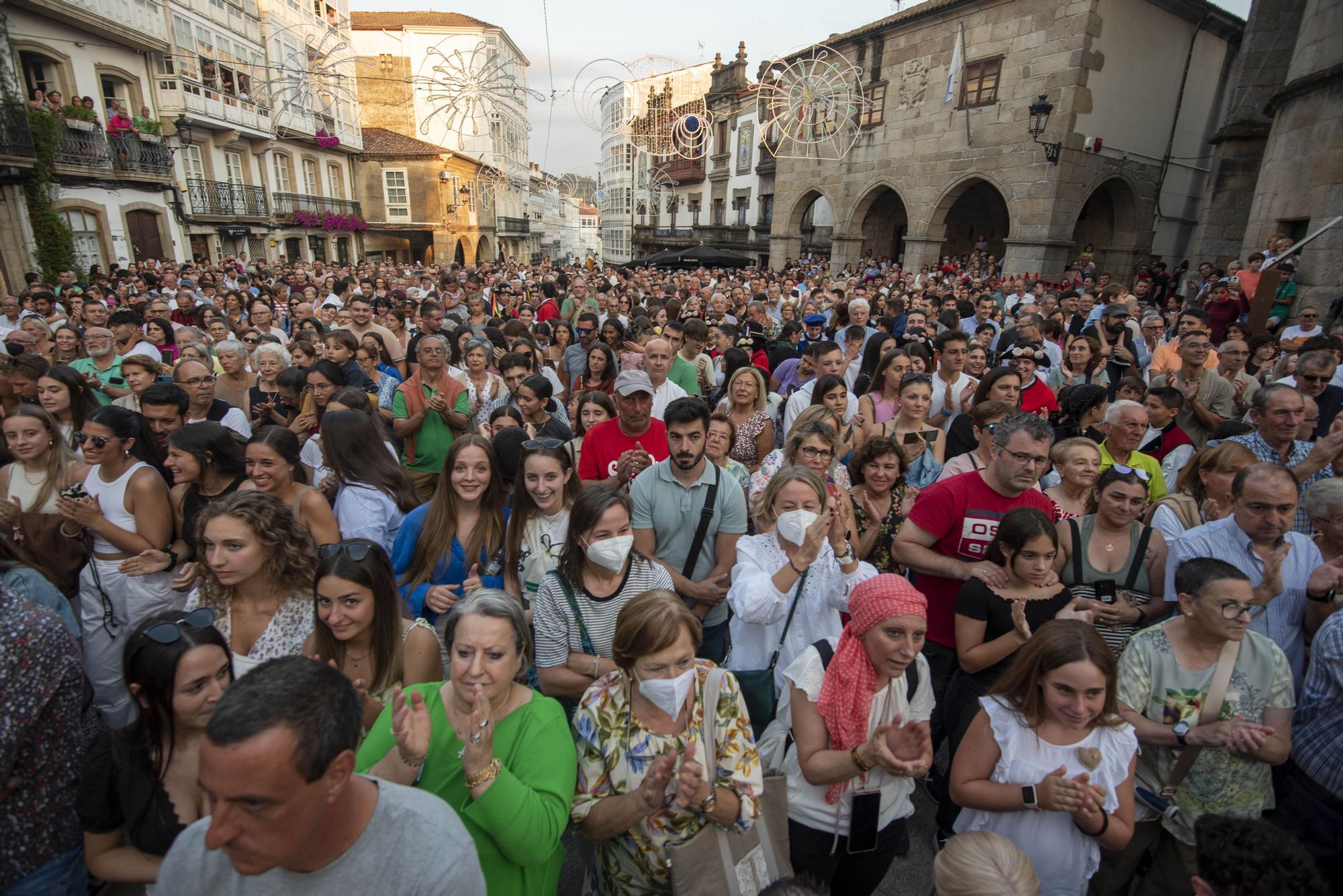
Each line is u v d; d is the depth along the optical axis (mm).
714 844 1942
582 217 92438
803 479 2729
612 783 2057
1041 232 17375
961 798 2225
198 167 22047
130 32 18031
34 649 1852
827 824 2252
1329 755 2273
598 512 2580
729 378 5363
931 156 20016
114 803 1867
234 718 1192
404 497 3615
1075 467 3281
